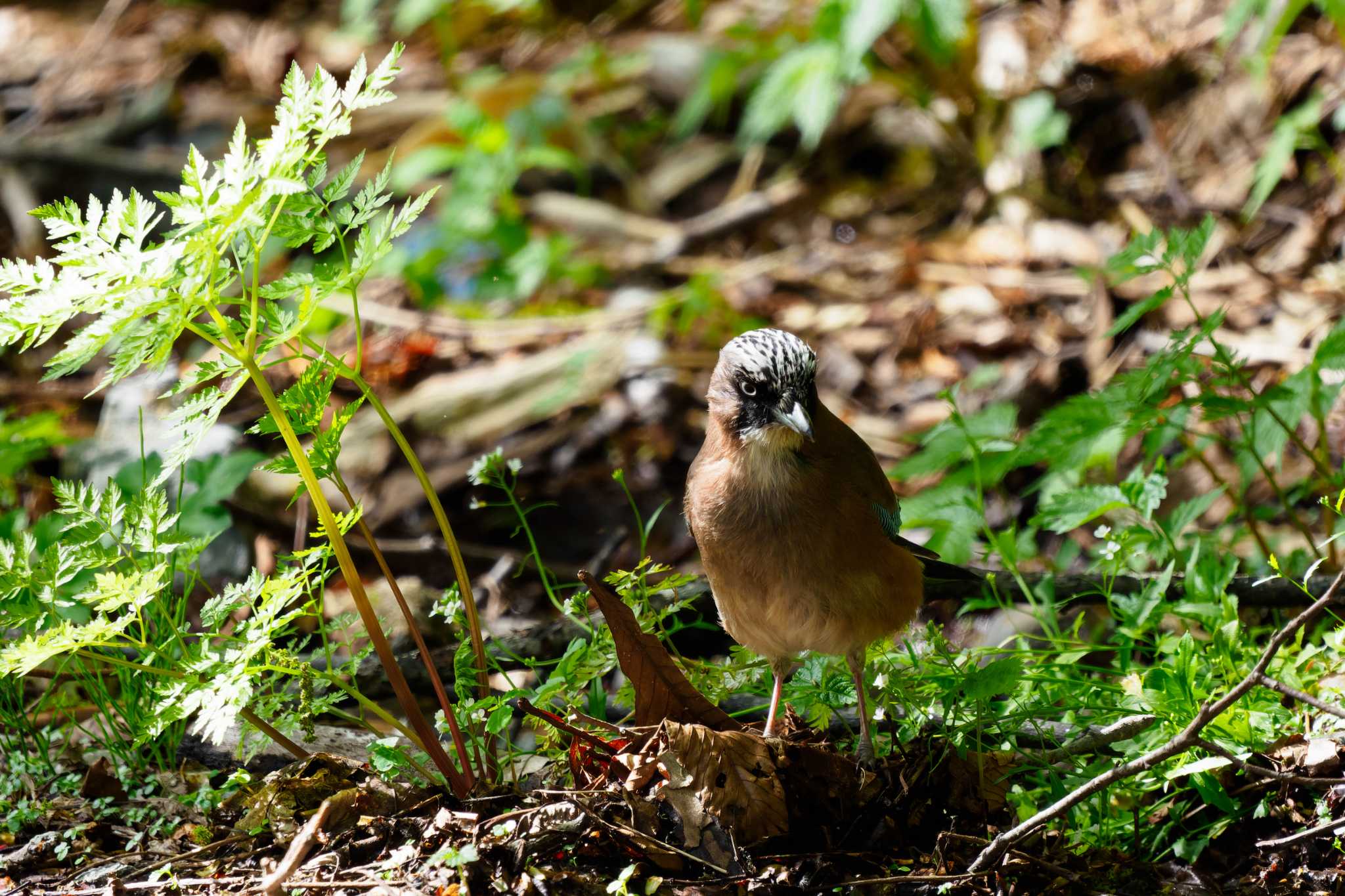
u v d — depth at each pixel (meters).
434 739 7.57
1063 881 6.92
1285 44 16.64
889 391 15.38
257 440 14.61
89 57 22.48
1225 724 7.66
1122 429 10.12
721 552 8.38
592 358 15.99
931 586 10.66
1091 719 8.48
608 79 20.23
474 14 21.91
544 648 10.37
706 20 21.27
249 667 7.00
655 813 7.02
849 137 19.44
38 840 7.84
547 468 14.83
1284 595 9.70
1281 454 11.06
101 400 15.83
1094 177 17.22
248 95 21.45
